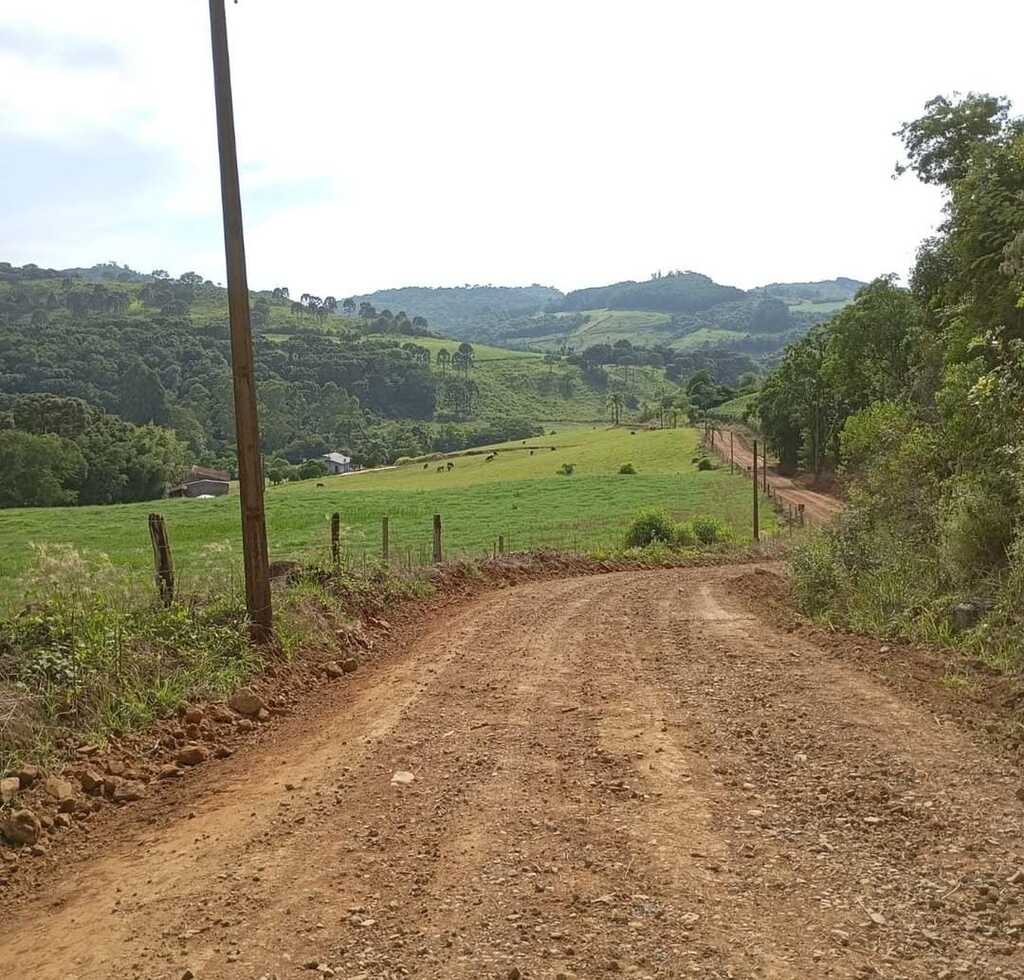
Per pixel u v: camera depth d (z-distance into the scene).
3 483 73.88
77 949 3.88
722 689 8.40
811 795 5.41
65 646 7.70
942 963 3.44
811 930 3.73
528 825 5.03
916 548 13.84
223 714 7.66
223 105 9.68
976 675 8.17
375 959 3.60
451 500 61.72
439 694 8.58
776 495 59.16
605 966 3.47
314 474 111.31
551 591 18.69
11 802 5.57
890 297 54.09
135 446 89.94
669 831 4.89
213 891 4.36
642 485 68.00
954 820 4.89
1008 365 13.28
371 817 5.27
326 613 11.64
